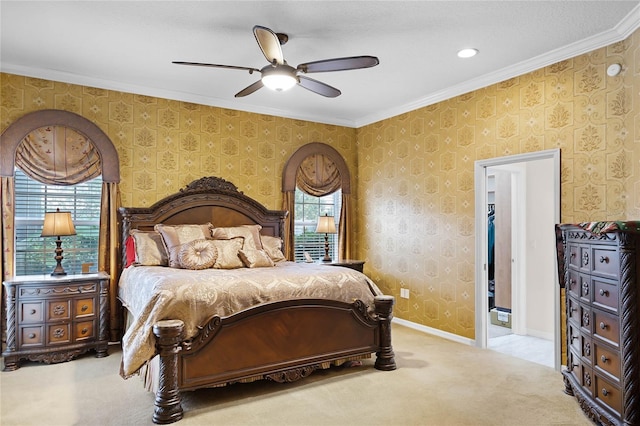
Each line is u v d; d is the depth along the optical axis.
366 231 5.97
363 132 6.07
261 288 3.14
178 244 4.05
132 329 2.73
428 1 2.79
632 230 2.18
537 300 4.83
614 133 3.23
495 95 4.18
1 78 3.91
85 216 4.38
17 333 3.59
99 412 2.75
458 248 4.56
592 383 2.57
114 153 4.38
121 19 3.05
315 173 5.75
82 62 3.87
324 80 4.35
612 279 2.33
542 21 3.06
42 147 4.05
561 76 3.62
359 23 3.11
